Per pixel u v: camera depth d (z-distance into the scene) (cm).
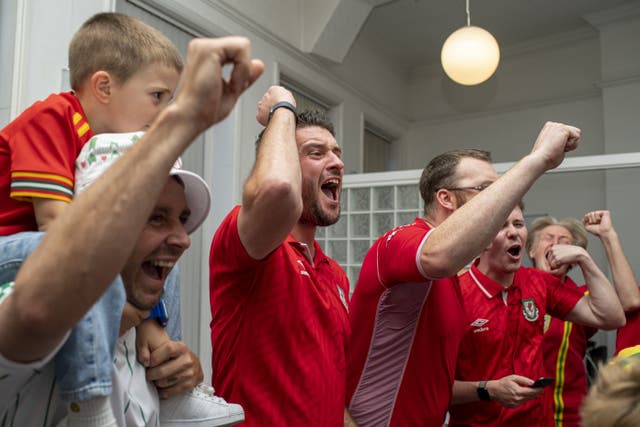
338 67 493
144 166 51
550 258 193
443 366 143
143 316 78
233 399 110
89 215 50
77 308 51
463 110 600
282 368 109
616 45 498
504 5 500
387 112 577
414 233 123
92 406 65
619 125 491
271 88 113
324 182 131
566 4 497
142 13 301
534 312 180
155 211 72
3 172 89
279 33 400
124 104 98
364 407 141
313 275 120
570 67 546
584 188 489
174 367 86
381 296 137
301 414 109
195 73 52
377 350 140
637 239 448
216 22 343
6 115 224
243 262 105
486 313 174
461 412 174
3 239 70
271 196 90
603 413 74
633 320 210
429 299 140
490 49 365
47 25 236
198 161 347
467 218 109
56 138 89
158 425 86
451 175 154
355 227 404
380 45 564
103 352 66
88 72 100
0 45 230
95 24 103
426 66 617
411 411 139
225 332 113
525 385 151
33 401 68
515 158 569
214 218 349
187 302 332
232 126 352
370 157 575
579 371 215
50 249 50
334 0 413
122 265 52
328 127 136
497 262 178
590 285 186
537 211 504
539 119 560
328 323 119
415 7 501
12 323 51
